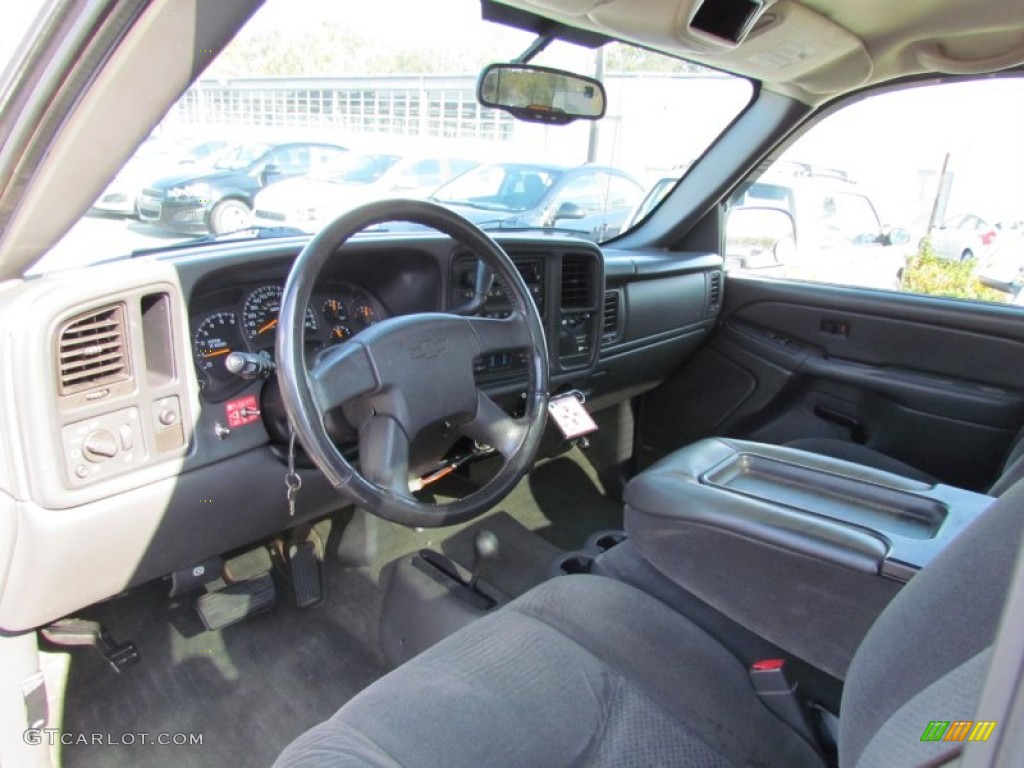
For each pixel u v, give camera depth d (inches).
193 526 56.1
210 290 54.9
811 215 98.7
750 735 39.9
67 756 60.2
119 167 42.8
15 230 43.8
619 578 57.8
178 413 52.6
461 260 69.9
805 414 102.0
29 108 36.9
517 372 75.2
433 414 50.0
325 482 62.4
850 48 76.3
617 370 93.6
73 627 66.7
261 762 60.9
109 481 49.4
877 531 45.8
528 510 96.0
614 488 103.3
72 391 46.8
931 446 90.8
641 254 101.7
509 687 40.0
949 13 67.7
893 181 90.7
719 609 50.9
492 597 63.2
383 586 78.2
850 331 95.0
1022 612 15.7
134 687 66.6
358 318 66.5
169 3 33.8
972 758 16.1
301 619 75.5
